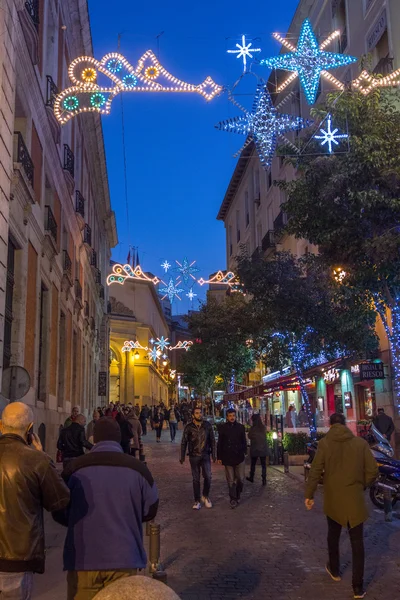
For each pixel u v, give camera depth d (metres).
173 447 26.62
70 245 22.30
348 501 5.92
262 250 35.88
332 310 16.98
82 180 26.66
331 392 26.67
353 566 5.77
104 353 41.88
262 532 8.54
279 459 17.75
